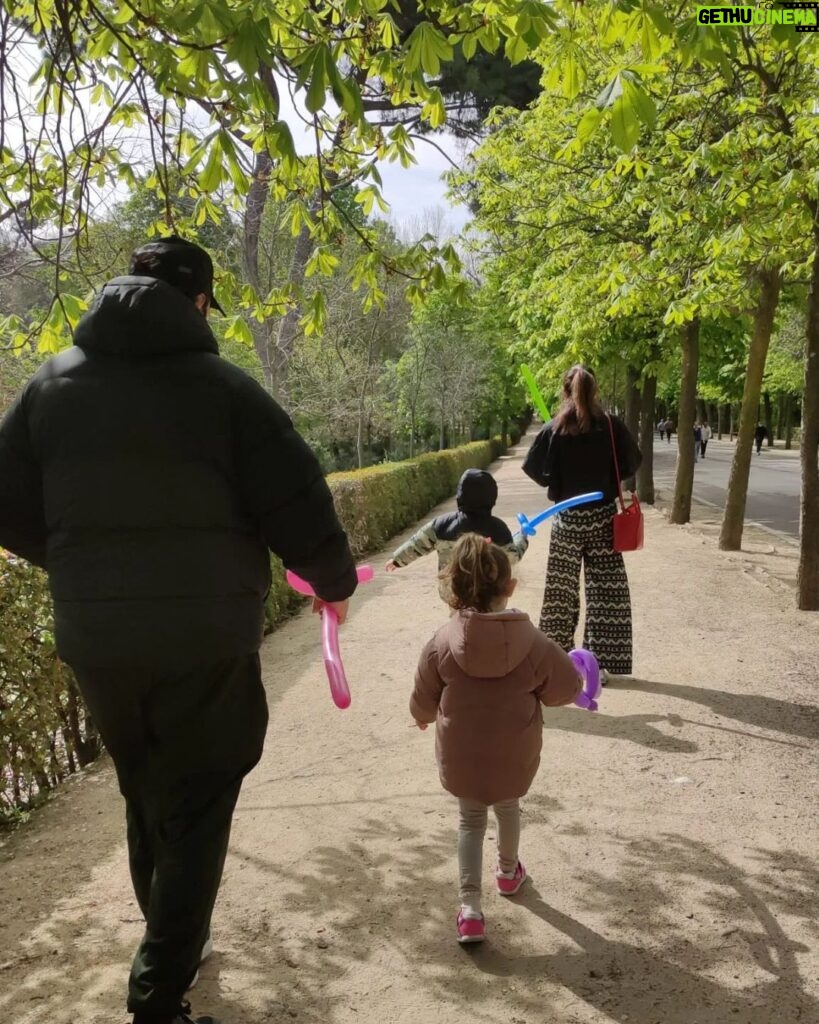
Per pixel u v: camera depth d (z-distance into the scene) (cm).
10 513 221
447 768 293
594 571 546
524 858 343
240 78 289
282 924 302
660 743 456
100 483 206
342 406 1747
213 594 208
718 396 4678
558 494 537
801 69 721
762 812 378
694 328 1393
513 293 1591
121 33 326
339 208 421
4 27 313
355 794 411
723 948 282
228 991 265
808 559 767
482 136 1192
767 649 639
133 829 234
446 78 1095
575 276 1207
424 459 2066
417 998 261
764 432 4366
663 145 806
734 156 730
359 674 619
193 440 207
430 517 1861
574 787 405
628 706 515
